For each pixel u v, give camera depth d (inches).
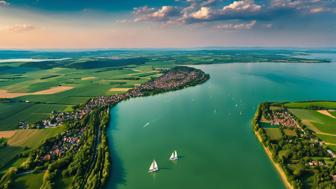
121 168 7559.1
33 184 6628.9
